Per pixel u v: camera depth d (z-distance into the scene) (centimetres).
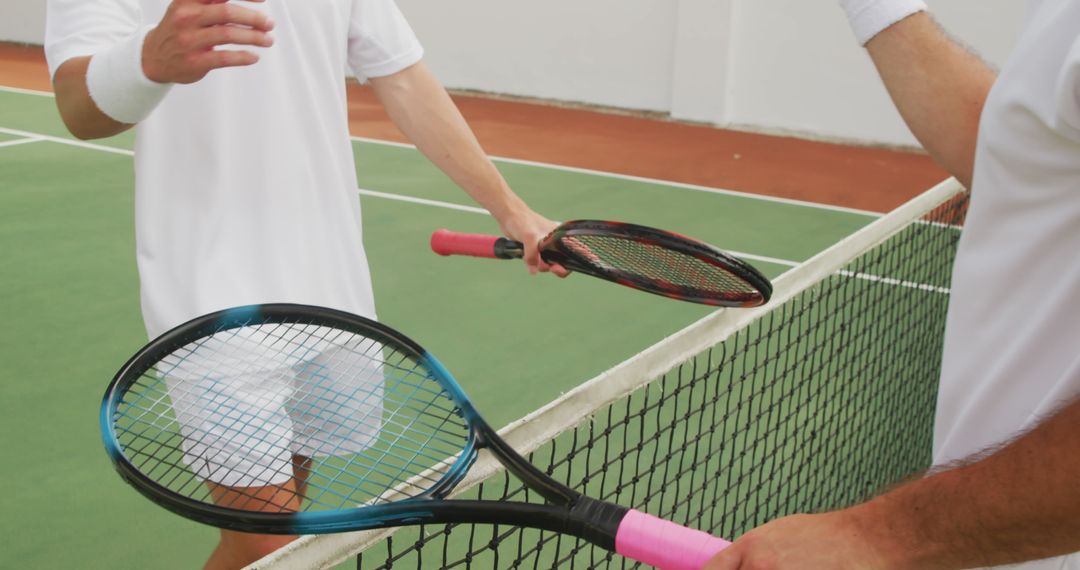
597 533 115
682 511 270
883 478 276
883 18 154
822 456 295
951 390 128
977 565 89
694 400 338
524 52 963
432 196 650
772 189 700
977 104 148
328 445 187
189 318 174
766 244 582
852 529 90
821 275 241
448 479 129
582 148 807
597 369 399
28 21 1203
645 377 177
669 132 867
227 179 175
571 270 196
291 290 180
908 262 447
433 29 999
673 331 435
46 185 650
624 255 180
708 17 862
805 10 829
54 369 387
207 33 140
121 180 664
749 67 864
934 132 151
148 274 176
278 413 175
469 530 274
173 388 176
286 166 179
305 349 181
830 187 708
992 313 121
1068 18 106
